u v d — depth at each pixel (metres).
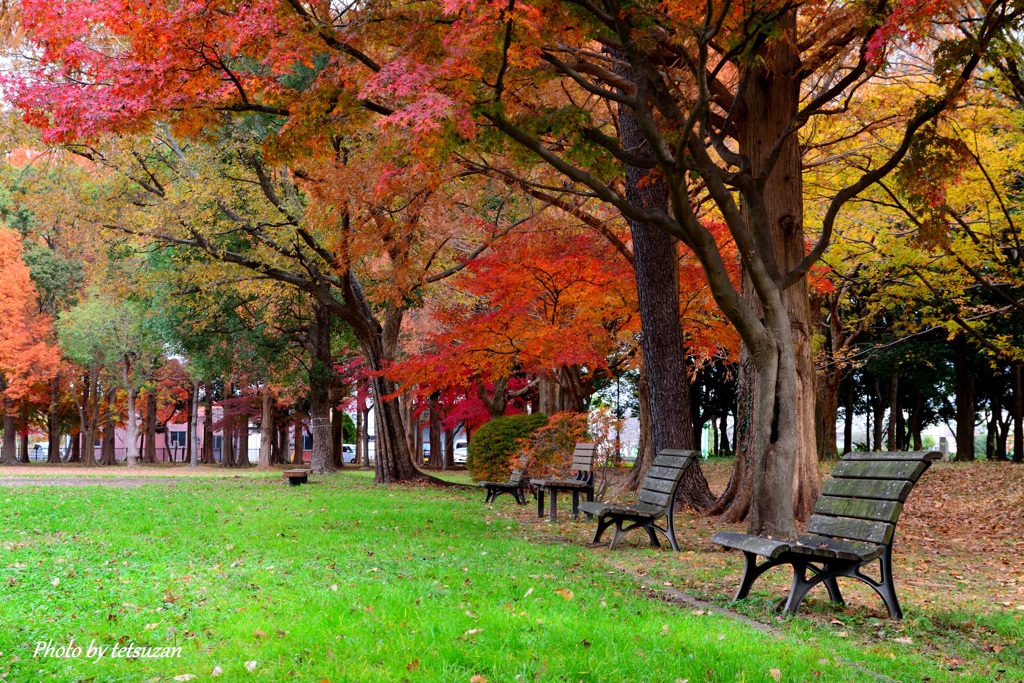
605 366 15.05
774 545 5.35
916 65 12.13
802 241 10.73
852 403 33.41
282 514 11.28
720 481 22.75
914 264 15.84
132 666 3.83
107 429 43.31
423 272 16.98
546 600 5.25
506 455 19.14
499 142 9.30
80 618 4.72
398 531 9.63
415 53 7.79
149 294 21.84
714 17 8.48
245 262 19.23
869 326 24.58
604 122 14.84
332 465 27.28
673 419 13.47
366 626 4.41
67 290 39.03
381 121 7.03
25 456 46.84
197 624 4.64
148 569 6.57
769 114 10.48
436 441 41.62
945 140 8.69
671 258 13.77
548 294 14.91
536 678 3.56
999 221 14.88
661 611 5.24
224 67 8.18
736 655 3.94
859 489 5.81
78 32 7.71
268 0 7.62
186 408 54.47
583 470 12.22
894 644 4.59
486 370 16.56
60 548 7.53
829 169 15.40
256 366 29.33
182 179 18.36
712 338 16.14
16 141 13.56
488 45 7.34
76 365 39.66
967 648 4.58
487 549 8.12
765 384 9.01
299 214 18.02
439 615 4.62
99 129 7.76
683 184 8.23
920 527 11.91
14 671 3.66
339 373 32.94
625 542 9.38
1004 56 9.48
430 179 11.11
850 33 8.97
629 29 8.33
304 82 13.70
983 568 8.08
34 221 37.09
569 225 15.11
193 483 19.03
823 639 4.57
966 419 24.83
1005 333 22.70
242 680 3.60
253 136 16.23
